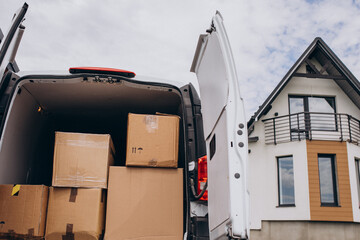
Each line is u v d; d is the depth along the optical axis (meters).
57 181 2.69
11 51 2.82
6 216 2.65
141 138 2.77
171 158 2.77
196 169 2.70
